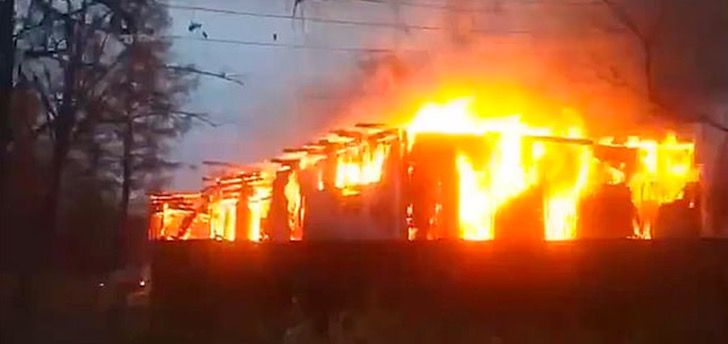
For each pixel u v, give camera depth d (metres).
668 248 13.23
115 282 18.80
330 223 24.58
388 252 13.81
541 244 13.49
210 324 13.67
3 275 17.66
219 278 13.92
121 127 23.06
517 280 13.42
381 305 13.61
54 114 20.81
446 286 13.55
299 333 13.47
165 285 13.91
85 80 21.42
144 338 13.65
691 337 12.85
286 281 13.88
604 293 13.19
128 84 22.64
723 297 12.98
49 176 20.22
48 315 15.25
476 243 13.63
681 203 23.69
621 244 13.30
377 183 23.61
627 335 12.95
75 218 21.14
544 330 13.13
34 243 19.00
